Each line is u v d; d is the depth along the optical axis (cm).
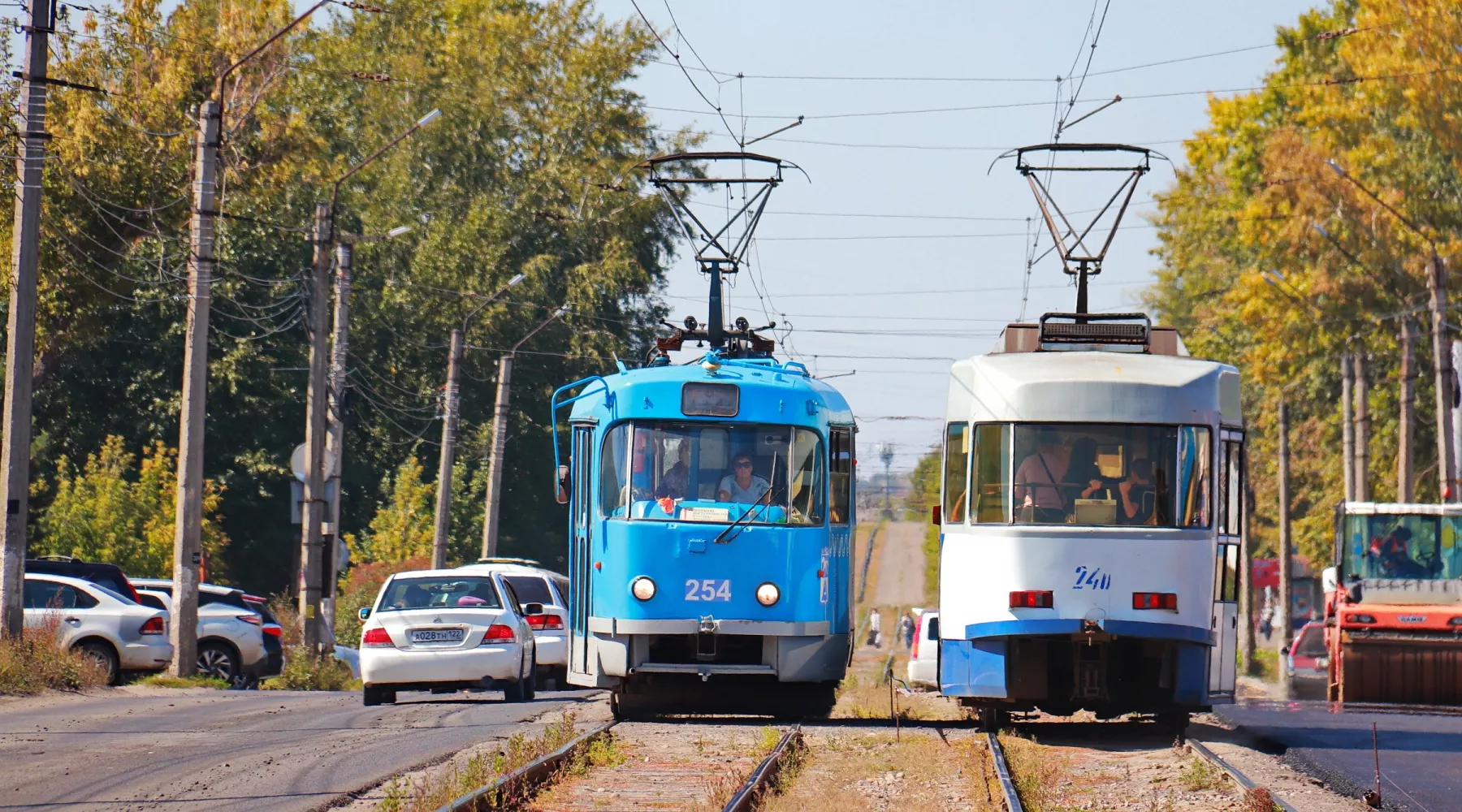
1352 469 19612
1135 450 6375
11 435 9494
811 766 5331
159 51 17475
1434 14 19425
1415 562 9225
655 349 8294
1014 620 6297
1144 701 6588
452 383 16800
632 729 6319
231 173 18038
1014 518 6356
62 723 6850
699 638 6819
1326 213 19875
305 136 18588
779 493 6912
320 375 12850
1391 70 19562
